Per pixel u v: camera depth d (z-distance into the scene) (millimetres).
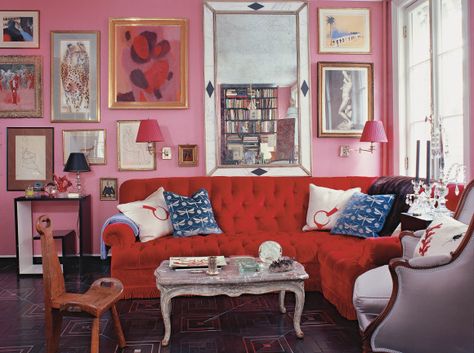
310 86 4934
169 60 4848
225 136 4871
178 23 4832
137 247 3652
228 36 4859
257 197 4434
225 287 2723
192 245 3688
